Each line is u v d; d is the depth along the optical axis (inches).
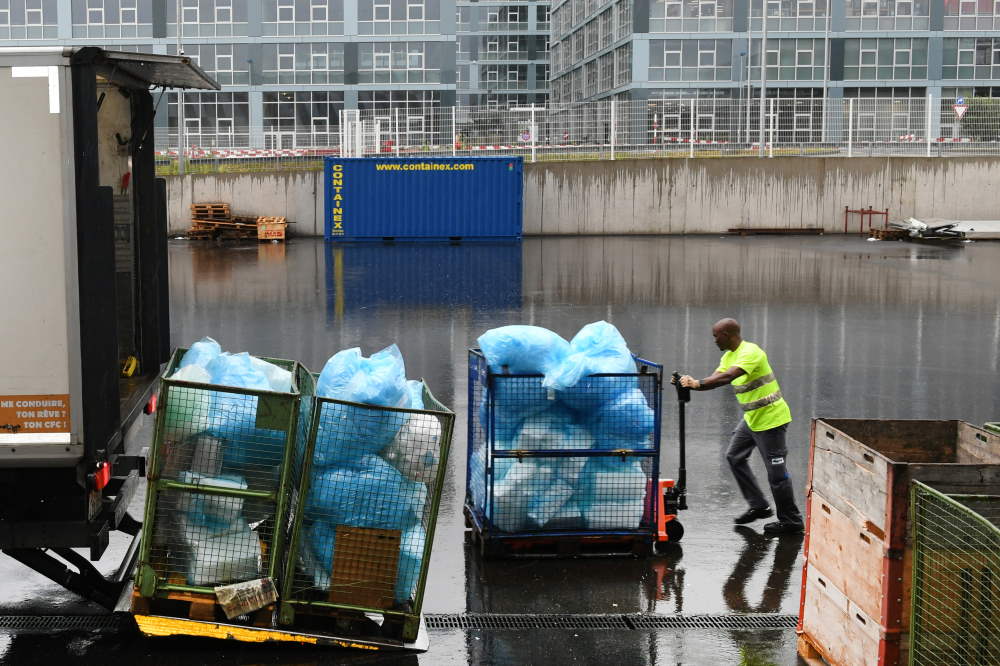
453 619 241.9
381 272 1043.3
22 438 207.2
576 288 917.8
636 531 280.8
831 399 494.3
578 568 275.7
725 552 289.9
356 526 225.0
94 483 210.5
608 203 1531.7
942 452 223.0
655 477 280.1
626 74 2427.4
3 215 203.0
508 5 4030.5
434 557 282.4
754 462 382.6
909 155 1528.1
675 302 828.0
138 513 304.3
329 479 223.0
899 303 821.9
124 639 228.2
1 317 204.5
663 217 1536.7
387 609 226.2
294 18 2274.9
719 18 2340.1
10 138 201.9
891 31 2353.6
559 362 273.3
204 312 757.3
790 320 735.1
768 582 267.6
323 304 805.2
